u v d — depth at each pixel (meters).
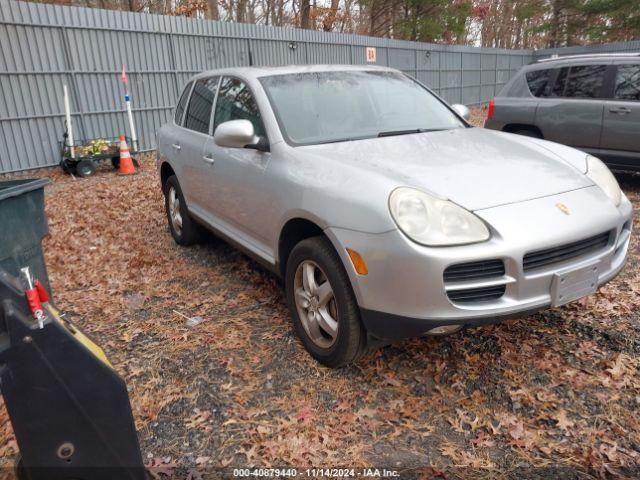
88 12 10.27
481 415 2.61
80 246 5.51
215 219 4.41
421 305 2.44
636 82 6.39
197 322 3.68
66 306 4.07
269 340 3.37
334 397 2.79
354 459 2.37
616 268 2.91
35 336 1.67
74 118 10.42
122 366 3.17
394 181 2.64
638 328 3.30
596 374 2.87
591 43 31.45
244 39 13.17
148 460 2.41
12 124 9.60
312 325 3.05
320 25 25.56
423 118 3.98
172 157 5.05
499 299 2.51
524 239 2.46
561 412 2.58
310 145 3.33
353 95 3.88
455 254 2.38
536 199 2.68
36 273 2.08
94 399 1.78
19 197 1.97
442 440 2.46
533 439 2.43
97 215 6.71
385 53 18.14
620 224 2.88
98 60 10.61
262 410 2.71
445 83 21.69
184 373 3.06
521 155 3.24
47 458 1.78
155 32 11.39
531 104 7.35
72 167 9.51
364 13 28.05
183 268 4.77
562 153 3.40
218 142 3.39
